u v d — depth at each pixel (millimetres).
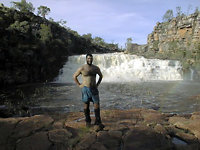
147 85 16234
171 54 42625
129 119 4164
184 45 43188
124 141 2729
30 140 2775
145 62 26750
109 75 23875
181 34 45188
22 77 18266
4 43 17219
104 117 4387
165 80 23250
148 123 3773
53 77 24375
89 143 2719
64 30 42500
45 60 24047
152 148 2529
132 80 21609
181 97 9766
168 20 53938
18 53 18281
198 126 3332
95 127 3311
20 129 3121
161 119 4152
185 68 28172
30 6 40125
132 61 27453
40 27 32656
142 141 2713
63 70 25641
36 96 10469
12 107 7020
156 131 3150
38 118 3691
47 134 2982
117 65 28016
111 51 71125
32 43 22531
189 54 37438
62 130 3160
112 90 12812
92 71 3410
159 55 44375
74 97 10102
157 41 52219
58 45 29375
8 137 2850
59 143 2721
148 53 50062
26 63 19562
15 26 23438
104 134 3027
